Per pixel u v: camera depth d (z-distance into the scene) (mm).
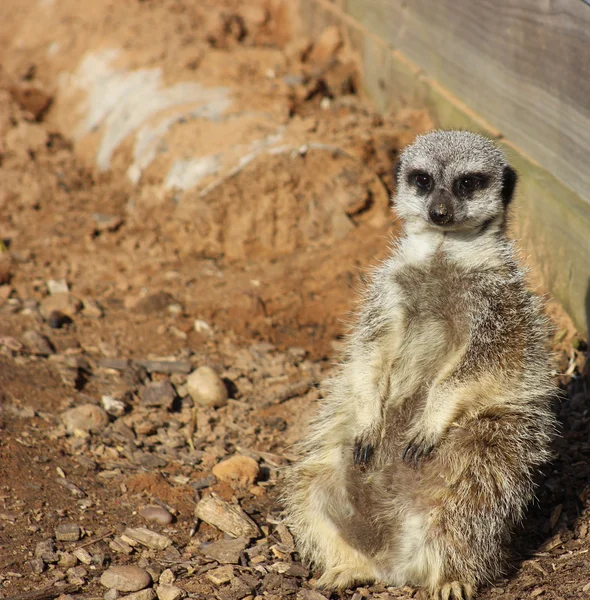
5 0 23719
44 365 12047
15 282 14367
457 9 14555
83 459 10352
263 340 13266
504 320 9008
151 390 11797
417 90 16219
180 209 15453
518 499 8789
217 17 20516
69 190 17359
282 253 14977
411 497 8898
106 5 21500
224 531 9445
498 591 8453
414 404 9508
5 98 19703
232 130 16219
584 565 8430
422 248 9727
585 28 10828
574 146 11414
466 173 9477
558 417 10781
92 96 19141
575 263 11438
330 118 16984
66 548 8859
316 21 20391
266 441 11203
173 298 14016
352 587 8773
